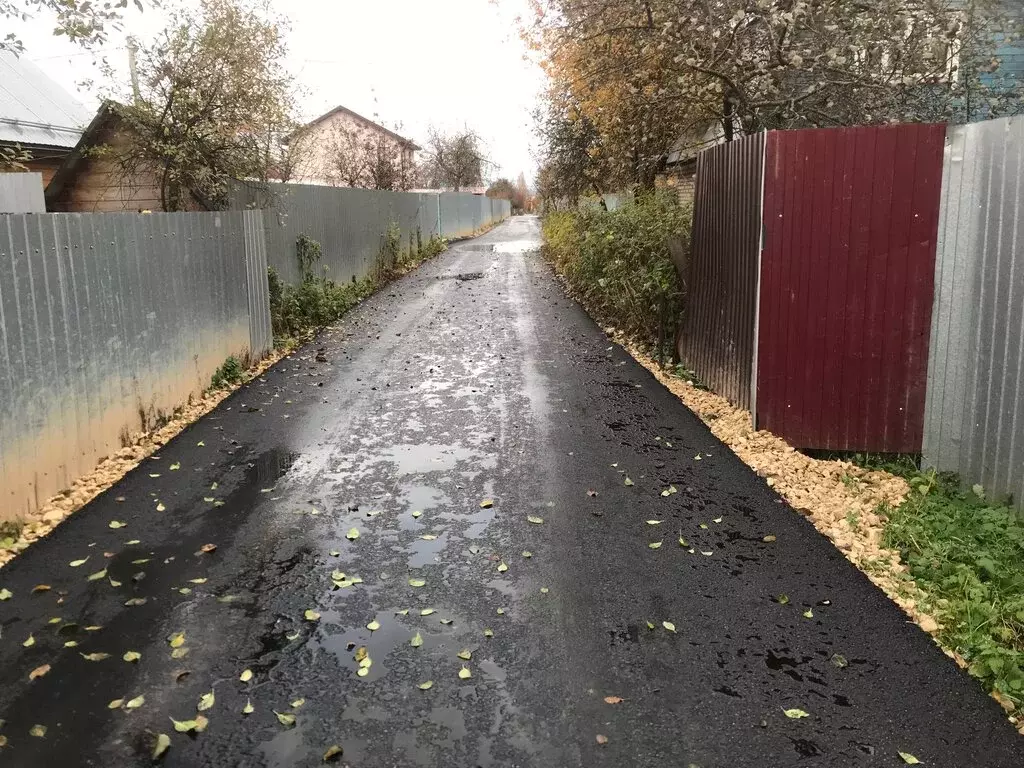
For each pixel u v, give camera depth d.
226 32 10.38
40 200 10.40
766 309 6.41
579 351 10.86
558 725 3.10
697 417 7.45
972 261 5.55
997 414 5.29
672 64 10.00
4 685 3.33
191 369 7.90
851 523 4.95
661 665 3.49
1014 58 10.33
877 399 6.30
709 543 4.74
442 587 4.21
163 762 2.89
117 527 4.95
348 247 16.78
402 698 3.26
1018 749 2.96
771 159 6.20
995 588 4.11
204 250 8.29
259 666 3.49
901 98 9.23
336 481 5.81
